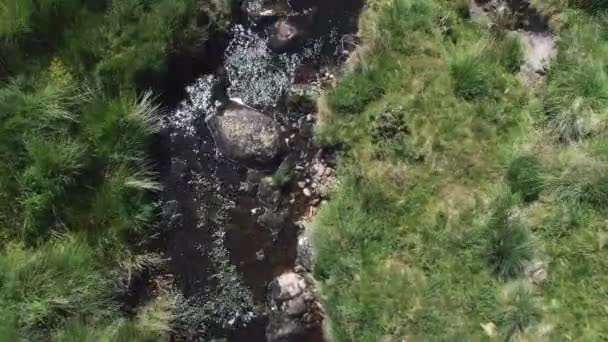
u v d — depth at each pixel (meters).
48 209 5.53
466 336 5.31
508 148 5.66
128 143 5.75
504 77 5.75
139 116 5.77
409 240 5.55
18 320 5.16
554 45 5.77
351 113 5.84
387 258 5.56
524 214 5.47
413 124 5.73
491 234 5.42
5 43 5.60
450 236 5.50
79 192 5.65
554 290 5.33
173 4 5.79
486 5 5.90
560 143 5.57
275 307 5.76
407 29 5.88
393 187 5.67
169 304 5.85
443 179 5.66
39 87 5.60
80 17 5.73
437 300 5.41
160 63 5.84
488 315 5.33
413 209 5.61
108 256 5.70
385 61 5.86
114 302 5.66
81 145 5.58
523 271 5.37
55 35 5.70
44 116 5.46
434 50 5.84
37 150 5.41
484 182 5.63
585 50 5.66
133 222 5.78
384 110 5.75
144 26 5.77
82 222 5.64
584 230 5.37
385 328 5.41
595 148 5.43
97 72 5.72
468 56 5.72
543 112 5.66
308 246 5.73
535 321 5.27
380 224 5.61
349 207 5.68
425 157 5.68
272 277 5.87
